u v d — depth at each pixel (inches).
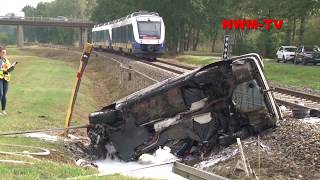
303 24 3065.9
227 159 540.7
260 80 596.4
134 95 597.6
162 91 587.8
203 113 597.3
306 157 496.7
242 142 589.3
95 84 1926.7
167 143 599.8
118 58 2517.2
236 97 591.5
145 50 2454.5
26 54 5157.5
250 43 3715.6
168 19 4158.5
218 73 586.2
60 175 419.5
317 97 1035.9
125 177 432.5
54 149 572.1
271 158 509.4
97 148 599.2
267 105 603.8
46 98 1104.2
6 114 825.5
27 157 483.5
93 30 4485.7
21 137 624.4
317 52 2231.8
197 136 600.1
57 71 2183.8
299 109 774.5
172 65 2025.1
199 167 544.7
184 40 4842.5
